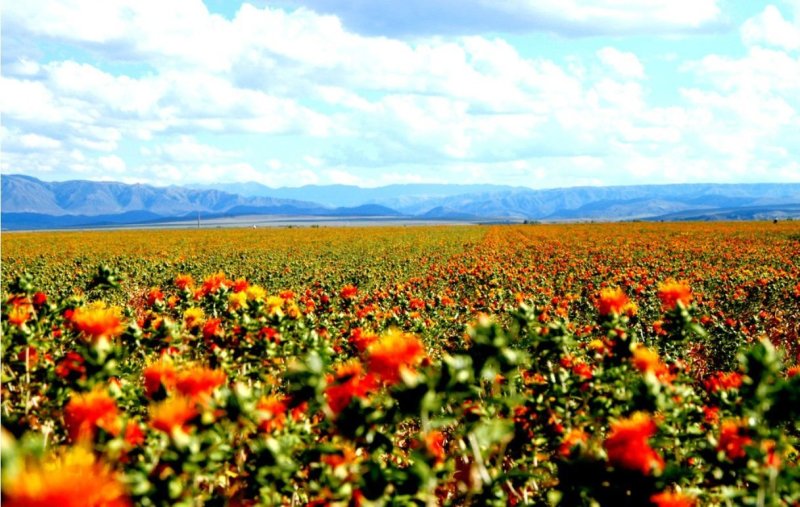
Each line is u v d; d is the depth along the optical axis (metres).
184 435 2.27
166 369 2.96
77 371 3.05
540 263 24.59
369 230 91.38
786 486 2.62
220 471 2.80
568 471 2.54
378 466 2.44
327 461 2.81
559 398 3.34
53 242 62.25
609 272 18.12
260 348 4.01
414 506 2.37
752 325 10.35
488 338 2.85
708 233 57.12
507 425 2.77
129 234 90.25
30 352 3.97
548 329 3.82
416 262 27.52
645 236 52.97
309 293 10.23
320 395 2.71
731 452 2.85
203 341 4.44
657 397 2.94
